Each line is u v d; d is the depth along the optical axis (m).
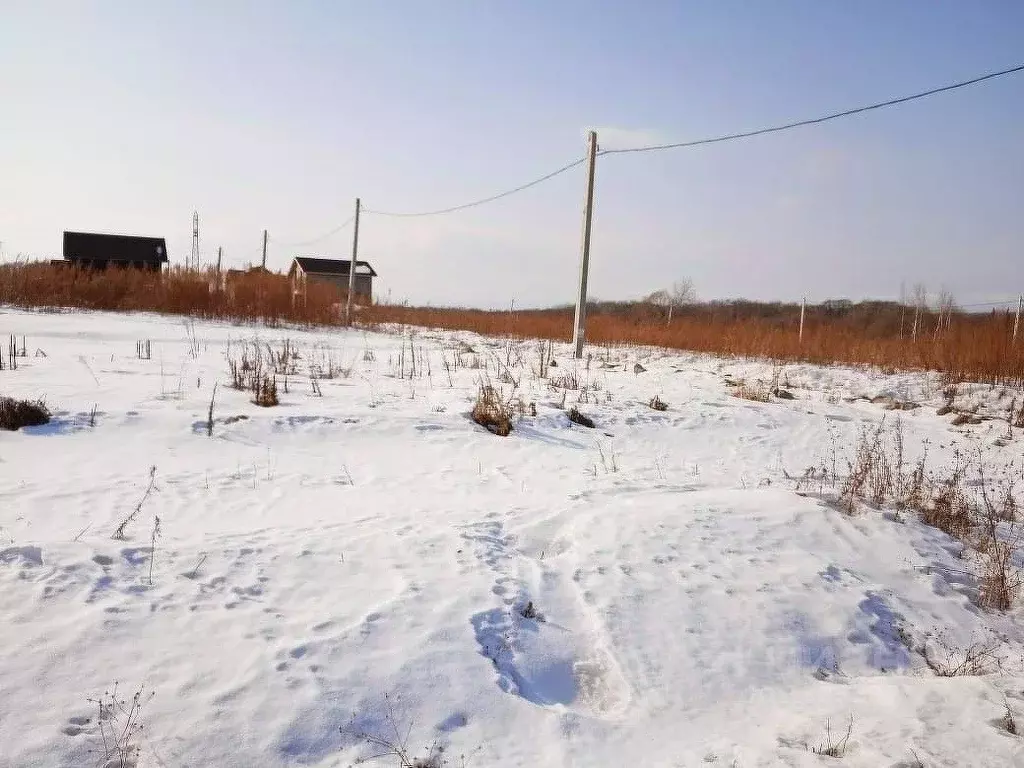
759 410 13.61
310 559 5.61
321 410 10.62
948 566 7.04
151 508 6.52
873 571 6.73
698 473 9.79
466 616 5.00
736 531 7.22
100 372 12.88
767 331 25.95
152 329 22.30
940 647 5.67
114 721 3.51
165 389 11.46
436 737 3.86
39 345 16.78
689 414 12.86
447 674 4.34
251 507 6.88
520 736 3.99
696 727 4.38
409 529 6.54
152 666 3.96
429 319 36.28
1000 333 18.84
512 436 10.65
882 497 8.61
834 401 16.00
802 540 7.19
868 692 4.78
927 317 42.94
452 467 9.06
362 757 3.61
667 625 5.41
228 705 3.74
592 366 18.62
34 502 6.34
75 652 3.96
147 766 3.28
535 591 5.64
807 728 4.27
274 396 10.92
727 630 5.46
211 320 27.12
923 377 18.44
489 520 7.02
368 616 4.78
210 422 9.05
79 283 28.12
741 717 4.54
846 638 5.59
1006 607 6.42
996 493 9.74
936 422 14.34
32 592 4.45
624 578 6.02
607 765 3.84
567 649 5.00
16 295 26.64
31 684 3.66
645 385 15.38
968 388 16.47
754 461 10.78
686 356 22.89
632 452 10.70
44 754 3.24
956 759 3.82
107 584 4.73
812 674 5.18
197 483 7.39
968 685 4.75
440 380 14.73
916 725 4.21
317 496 7.41
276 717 3.71
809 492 8.77
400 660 4.38
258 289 29.42
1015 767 3.74
